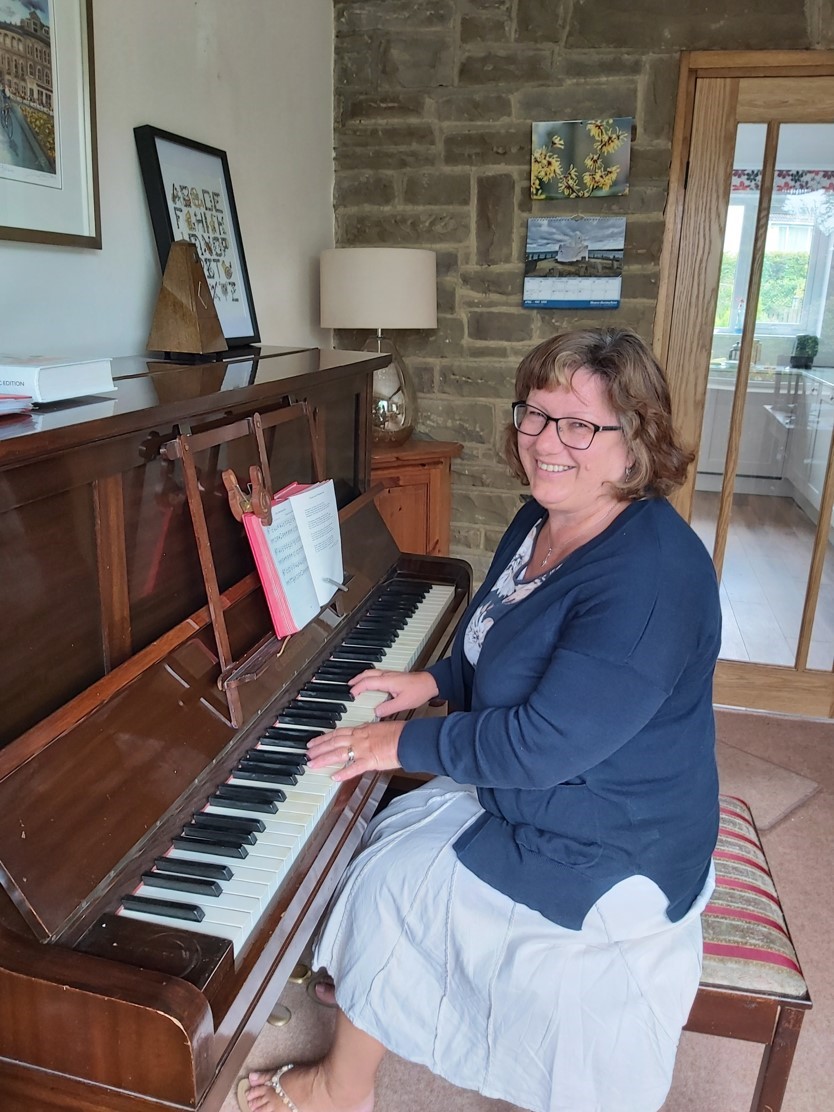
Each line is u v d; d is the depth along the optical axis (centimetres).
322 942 133
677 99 274
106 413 98
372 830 138
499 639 129
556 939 116
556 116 283
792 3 262
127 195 177
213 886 96
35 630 94
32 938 82
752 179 280
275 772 119
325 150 294
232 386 127
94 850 92
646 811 119
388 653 163
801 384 293
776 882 213
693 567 118
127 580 109
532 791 120
